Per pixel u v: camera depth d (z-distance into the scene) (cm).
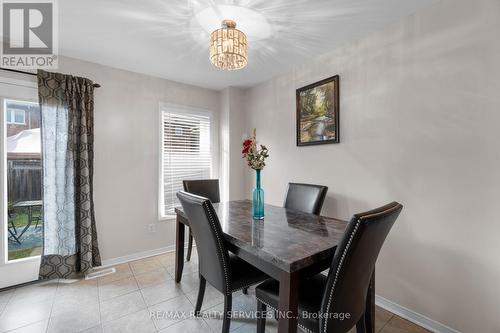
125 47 231
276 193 305
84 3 167
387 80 194
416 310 176
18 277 224
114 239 278
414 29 177
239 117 357
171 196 323
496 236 142
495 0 142
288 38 215
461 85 155
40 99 224
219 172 367
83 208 242
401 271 185
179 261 233
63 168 235
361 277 116
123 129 283
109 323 175
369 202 207
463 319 155
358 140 215
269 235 145
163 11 176
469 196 152
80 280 236
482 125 147
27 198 233
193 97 342
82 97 243
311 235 145
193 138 344
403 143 184
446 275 162
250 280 158
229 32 171
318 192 222
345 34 208
